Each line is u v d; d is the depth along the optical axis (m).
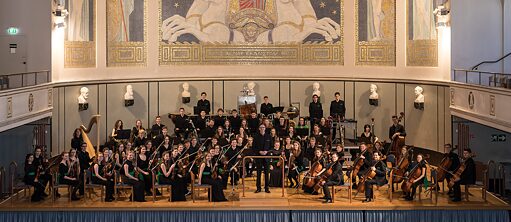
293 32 30.34
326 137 24.25
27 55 25.77
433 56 27.00
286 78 30.09
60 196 21.52
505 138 25.14
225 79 30.09
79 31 27.45
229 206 20.20
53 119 25.80
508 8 25.58
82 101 27.16
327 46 30.09
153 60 29.81
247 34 30.39
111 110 28.69
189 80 30.00
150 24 29.72
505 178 23.12
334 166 20.86
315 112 27.92
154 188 20.62
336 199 20.91
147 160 21.61
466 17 25.69
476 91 23.16
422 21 27.44
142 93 29.55
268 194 21.27
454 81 25.64
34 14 25.70
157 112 29.80
